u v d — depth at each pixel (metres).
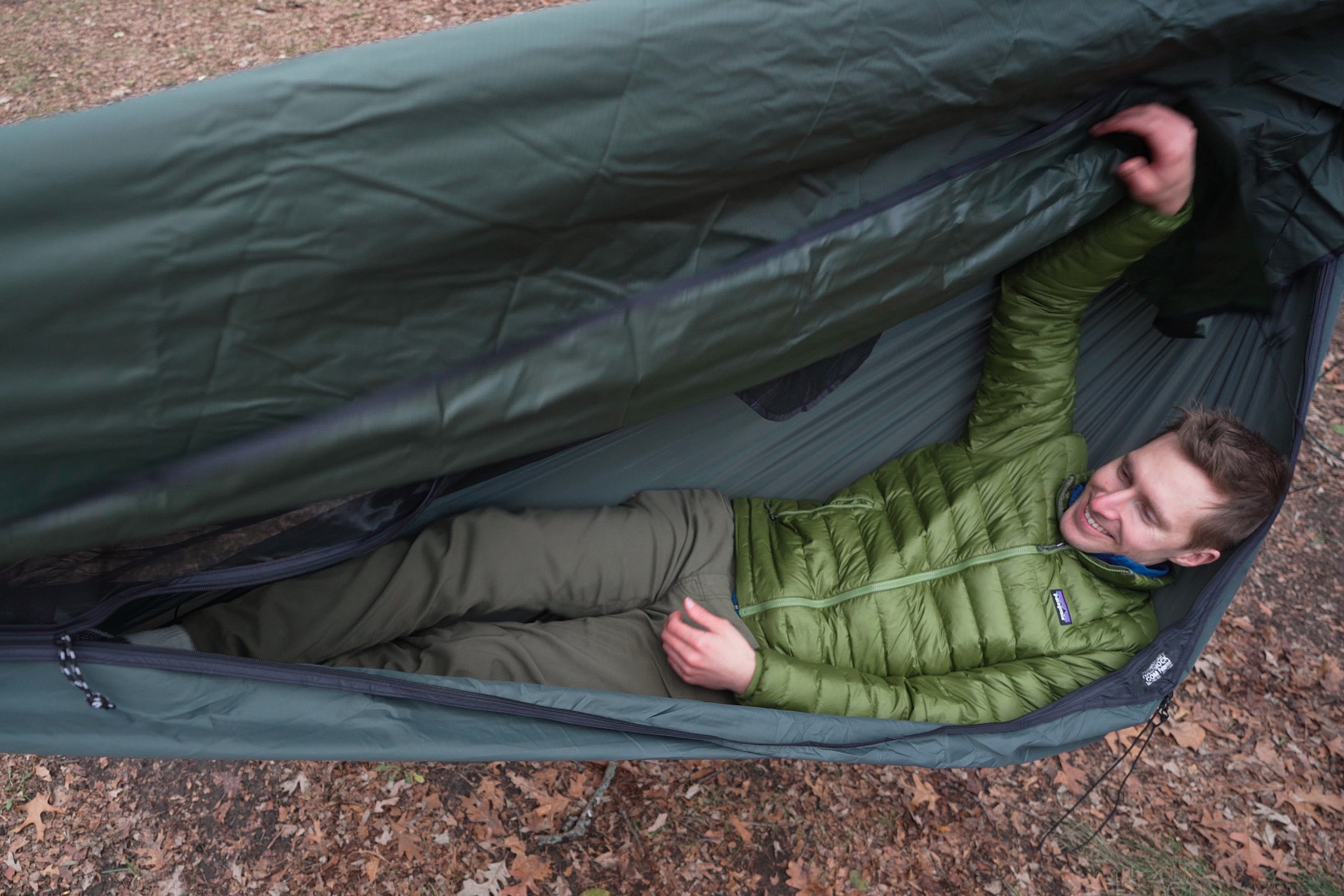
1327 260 1.81
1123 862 2.18
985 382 2.21
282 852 1.97
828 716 1.63
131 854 1.94
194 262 0.90
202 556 1.33
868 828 2.18
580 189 1.03
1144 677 1.78
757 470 2.19
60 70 4.41
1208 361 2.17
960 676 1.88
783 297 1.33
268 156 0.88
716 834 2.12
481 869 1.98
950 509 2.07
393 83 0.90
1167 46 1.35
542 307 1.14
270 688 1.28
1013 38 1.22
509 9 4.89
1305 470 3.15
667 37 0.99
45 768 2.03
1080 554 2.00
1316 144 1.65
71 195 0.83
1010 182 1.50
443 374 1.13
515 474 1.91
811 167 1.23
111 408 0.95
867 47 1.11
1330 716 2.52
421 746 1.33
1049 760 2.38
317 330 1.01
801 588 1.98
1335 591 2.82
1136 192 1.67
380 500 1.60
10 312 0.85
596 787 2.17
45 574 1.13
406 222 0.97
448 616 1.74
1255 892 2.14
